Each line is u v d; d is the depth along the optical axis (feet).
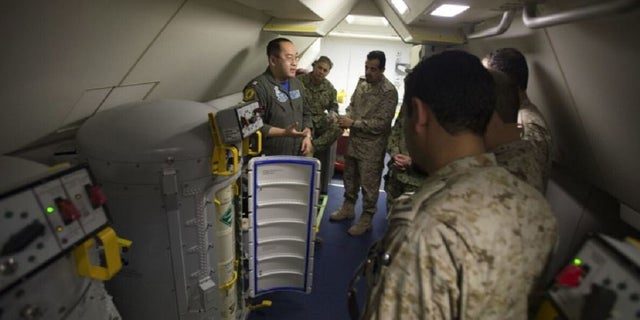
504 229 1.89
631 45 2.62
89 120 4.43
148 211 4.18
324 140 10.22
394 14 9.96
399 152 8.64
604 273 1.77
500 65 4.25
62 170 2.46
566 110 4.68
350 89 21.08
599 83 3.46
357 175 10.53
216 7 5.01
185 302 4.77
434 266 1.84
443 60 2.21
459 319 1.84
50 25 2.76
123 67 4.38
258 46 8.60
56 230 2.28
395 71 20.40
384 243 2.21
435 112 2.18
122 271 4.54
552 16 3.34
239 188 5.30
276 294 7.65
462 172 2.11
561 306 1.88
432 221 1.90
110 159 3.91
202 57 6.25
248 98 7.06
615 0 2.31
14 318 2.03
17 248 2.02
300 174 6.07
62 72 3.47
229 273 5.32
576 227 4.90
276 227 6.42
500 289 1.87
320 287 7.97
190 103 4.83
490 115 2.21
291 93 7.59
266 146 7.43
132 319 4.87
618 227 4.49
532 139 4.12
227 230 5.01
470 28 7.87
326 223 10.77
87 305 2.71
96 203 2.64
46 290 2.24
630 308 1.62
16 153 4.33
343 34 18.99
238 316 6.25
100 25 3.29
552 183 5.97
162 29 4.29
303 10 6.41
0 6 2.22
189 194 4.25
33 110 3.67
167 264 4.48
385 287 2.03
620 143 3.71
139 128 4.08
